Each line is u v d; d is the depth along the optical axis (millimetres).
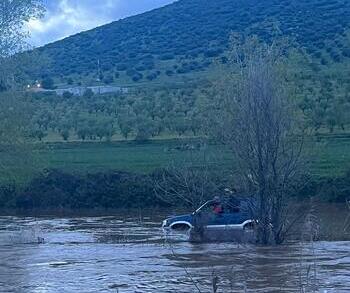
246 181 23688
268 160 23359
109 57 115938
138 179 46156
